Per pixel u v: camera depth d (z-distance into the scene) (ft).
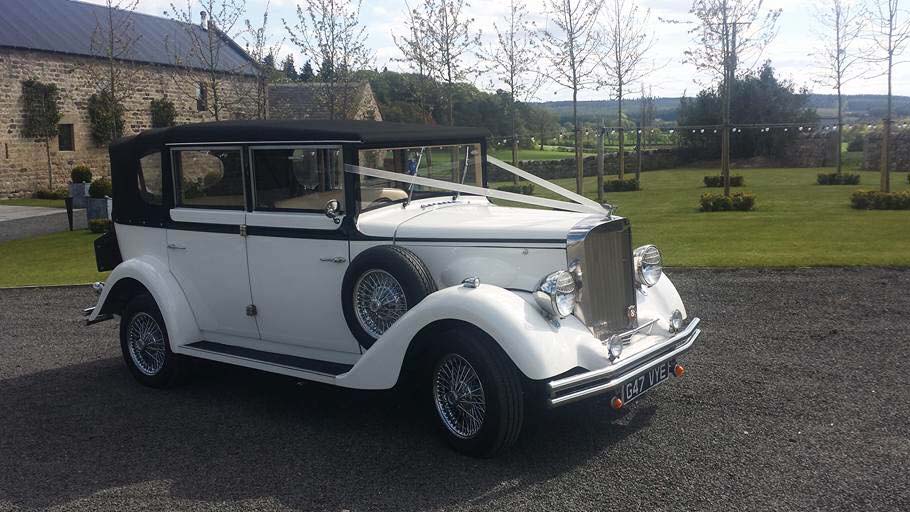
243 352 17.98
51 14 98.17
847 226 43.01
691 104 124.36
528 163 102.01
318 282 16.57
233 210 17.79
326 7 55.01
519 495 12.66
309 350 17.40
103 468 14.56
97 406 18.34
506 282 14.83
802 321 23.13
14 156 89.20
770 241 38.22
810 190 70.13
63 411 18.03
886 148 54.08
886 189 54.34
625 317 15.42
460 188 16.72
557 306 13.48
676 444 14.53
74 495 13.42
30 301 31.91
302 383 19.70
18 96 89.04
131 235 20.07
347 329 16.40
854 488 12.45
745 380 18.07
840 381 17.76
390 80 105.60
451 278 15.33
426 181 16.53
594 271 14.60
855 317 23.32
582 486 12.91
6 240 55.36
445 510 12.25
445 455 14.48
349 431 16.01
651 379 14.83
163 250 19.36
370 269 15.21
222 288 18.34
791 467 13.32
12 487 13.84
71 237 55.93
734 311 24.64
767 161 113.50
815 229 42.22
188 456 14.98
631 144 140.05
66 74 94.07
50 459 15.10
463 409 14.24
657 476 13.20
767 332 22.12
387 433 15.78
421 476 13.57
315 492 13.11
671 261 33.42
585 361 13.65
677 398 17.04
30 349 24.18
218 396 18.83
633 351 14.58
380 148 16.35
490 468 13.79
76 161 96.53
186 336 18.79
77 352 23.63
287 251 16.89
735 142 117.50
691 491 12.57
